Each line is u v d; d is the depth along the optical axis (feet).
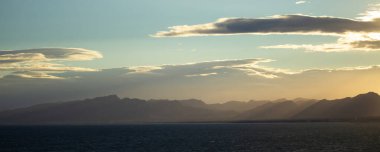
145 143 567.59
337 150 436.35
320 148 458.50
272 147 478.59
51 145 550.77
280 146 490.49
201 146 506.07
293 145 501.97
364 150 433.48
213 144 535.19
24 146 538.47
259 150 448.24
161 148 484.74
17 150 486.38
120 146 520.83
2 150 487.20
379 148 452.35
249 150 449.48
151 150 463.01
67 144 563.89
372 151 424.05
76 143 582.76
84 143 581.94
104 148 495.41
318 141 559.38
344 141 553.64
